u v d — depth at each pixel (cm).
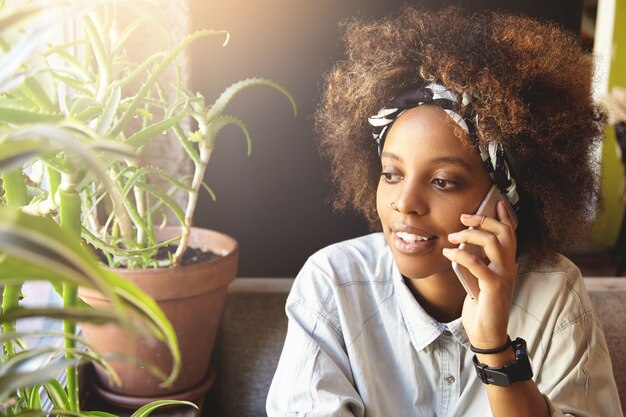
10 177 61
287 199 170
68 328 62
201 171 116
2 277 39
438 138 91
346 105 108
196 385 123
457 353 105
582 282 108
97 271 39
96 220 119
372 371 107
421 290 105
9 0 86
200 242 134
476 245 96
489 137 91
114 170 107
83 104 69
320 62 161
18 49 43
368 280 110
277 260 173
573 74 98
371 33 108
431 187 93
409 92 94
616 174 374
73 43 75
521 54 95
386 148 95
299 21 158
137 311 46
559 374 102
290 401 102
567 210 102
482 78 91
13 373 47
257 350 137
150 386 118
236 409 137
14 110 51
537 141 94
